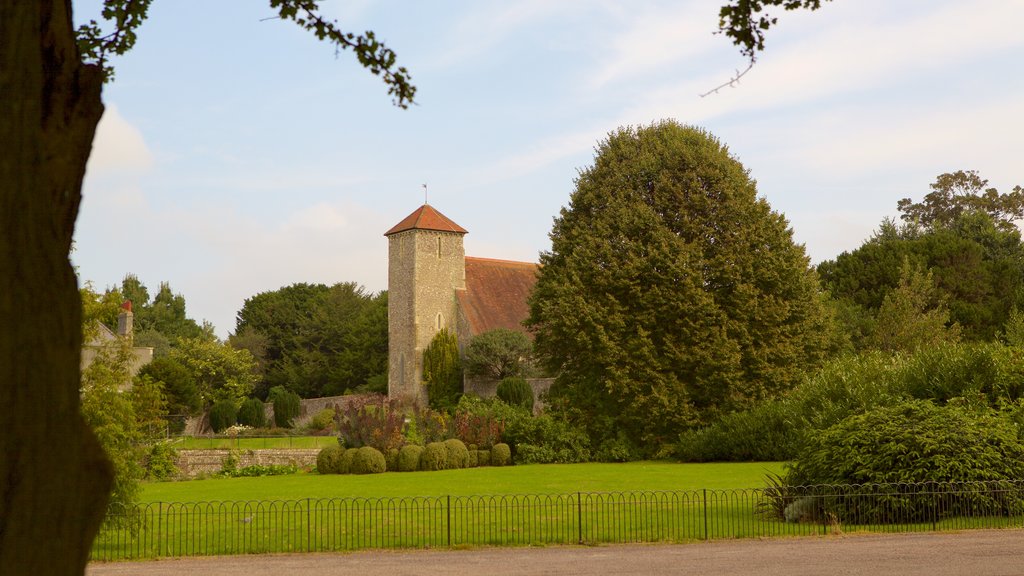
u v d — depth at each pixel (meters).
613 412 36.25
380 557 13.14
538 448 35.03
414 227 65.19
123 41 7.00
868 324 50.56
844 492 16.14
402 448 32.75
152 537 15.02
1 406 3.35
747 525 15.99
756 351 34.91
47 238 3.53
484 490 23.44
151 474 30.38
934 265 58.59
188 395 52.25
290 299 84.50
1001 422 17.36
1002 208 76.81
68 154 3.67
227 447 38.00
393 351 66.50
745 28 7.69
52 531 3.39
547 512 17.77
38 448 3.38
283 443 41.34
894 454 16.11
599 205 38.25
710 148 38.41
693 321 35.25
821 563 12.13
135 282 92.19
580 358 37.03
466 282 67.06
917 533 14.72
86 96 3.78
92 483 3.51
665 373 35.19
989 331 53.78
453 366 63.09
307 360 79.56
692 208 37.09
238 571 12.12
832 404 24.73
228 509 19.45
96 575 11.89
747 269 35.72
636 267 35.66
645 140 39.19
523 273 70.69
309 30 7.39
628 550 13.52
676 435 35.28
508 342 59.91
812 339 36.81
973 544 13.49
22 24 3.55
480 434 34.66
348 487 25.28
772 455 31.22
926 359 22.95
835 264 62.94
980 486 15.64
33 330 3.42
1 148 3.45
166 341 78.38
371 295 86.62
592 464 33.56
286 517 17.89
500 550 13.66
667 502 19.28
